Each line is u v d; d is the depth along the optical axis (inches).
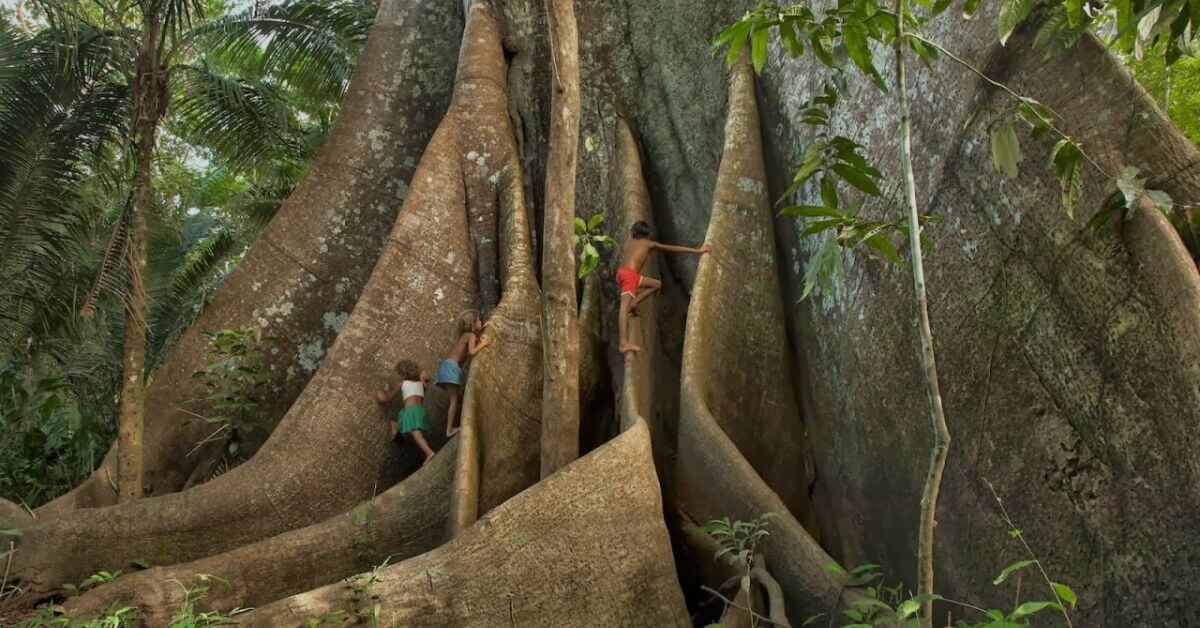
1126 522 198.7
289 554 259.8
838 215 189.6
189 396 366.6
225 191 741.9
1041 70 234.5
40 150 398.3
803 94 330.0
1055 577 208.8
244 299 386.3
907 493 249.9
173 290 566.6
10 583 263.0
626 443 240.5
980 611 220.4
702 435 266.2
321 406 324.2
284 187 573.3
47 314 452.1
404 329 345.1
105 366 511.8
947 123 254.8
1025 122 233.3
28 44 378.3
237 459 361.1
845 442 279.4
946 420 239.5
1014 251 231.9
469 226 371.2
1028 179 230.7
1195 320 195.3
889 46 286.4
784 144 337.1
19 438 410.0
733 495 253.3
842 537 274.2
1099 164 219.5
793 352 310.8
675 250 321.7
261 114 469.7
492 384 311.7
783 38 200.7
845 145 197.5
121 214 344.8
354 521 269.7
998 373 230.1
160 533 281.7
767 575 235.9
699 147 383.6
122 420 329.4
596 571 227.3
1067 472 211.6
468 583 221.0
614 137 400.5
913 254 174.1
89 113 392.5
